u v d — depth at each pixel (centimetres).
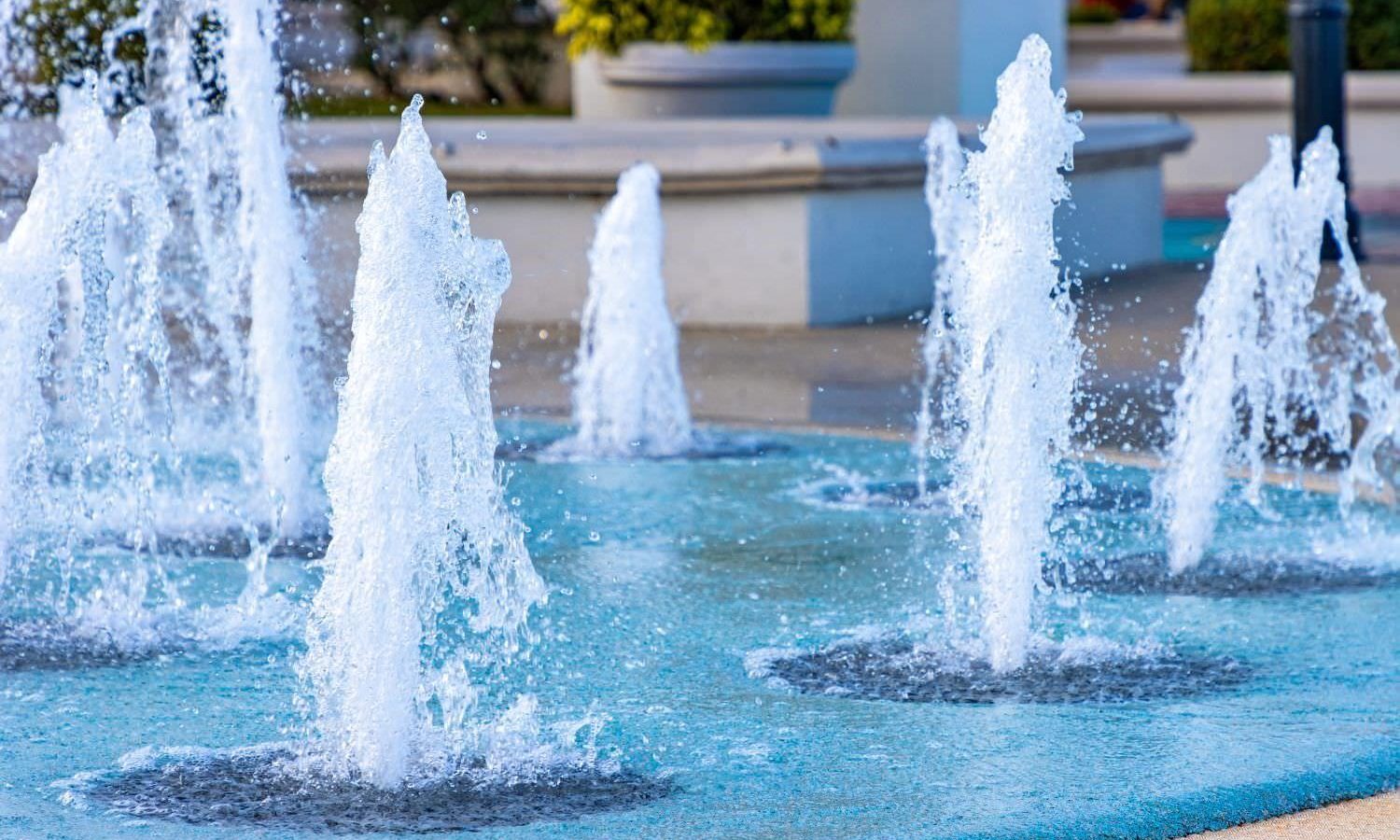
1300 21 1494
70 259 593
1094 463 840
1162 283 1515
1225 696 482
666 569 641
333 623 426
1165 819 387
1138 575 629
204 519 727
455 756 433
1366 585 613
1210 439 648
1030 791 404
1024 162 521
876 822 385
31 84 1339
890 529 709
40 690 495
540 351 1242
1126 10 3528
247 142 753
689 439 916
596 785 413
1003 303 518
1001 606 514
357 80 2353
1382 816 395
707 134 1527
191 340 1205
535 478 819
